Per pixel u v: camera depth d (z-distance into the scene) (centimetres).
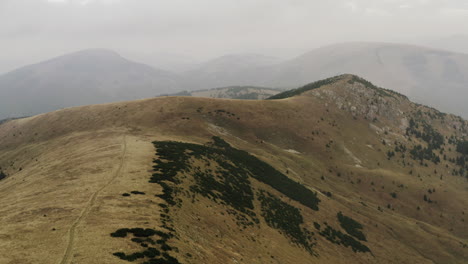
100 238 2858
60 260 2392
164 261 2639
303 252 5950
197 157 8131
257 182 8594
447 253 10281
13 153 12612
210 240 3975
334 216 9519
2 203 4647
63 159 8106
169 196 4644
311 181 13125
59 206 3816
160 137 11031
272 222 6469
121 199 4169
